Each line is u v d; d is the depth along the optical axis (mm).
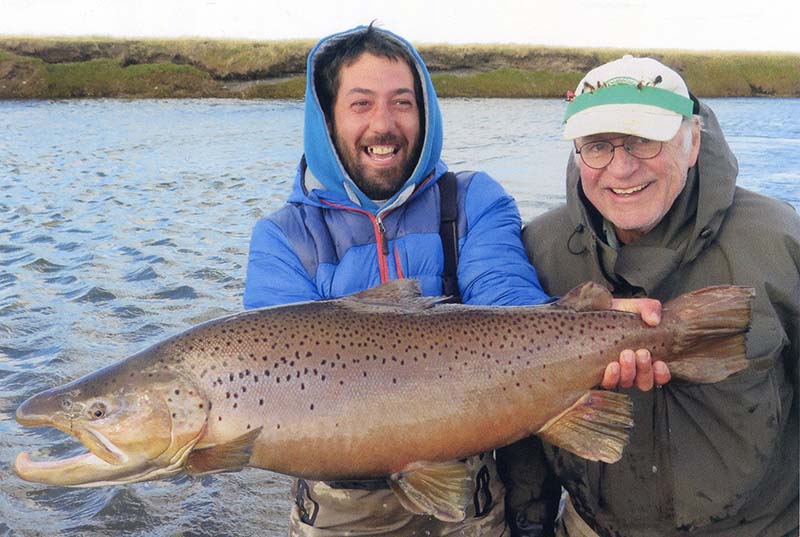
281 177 5836
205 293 3078
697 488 1120
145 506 1685
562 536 1314
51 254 3713
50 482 1032
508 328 1077
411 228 1226
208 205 4855
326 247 1227
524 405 1063
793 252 1085
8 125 10125
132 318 2809
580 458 1188
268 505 1692
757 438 1083
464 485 1040
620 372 1051
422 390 1034
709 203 1088
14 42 15891
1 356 2457
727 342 1042
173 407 1018
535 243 1259
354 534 1189
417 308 1093
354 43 1232
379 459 1044
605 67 1084
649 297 1148
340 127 1229
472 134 8367
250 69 16219
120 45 16516
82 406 1028
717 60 17859
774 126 9039
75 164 6711
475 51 17719
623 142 1058
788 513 1159
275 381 1026
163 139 8469
